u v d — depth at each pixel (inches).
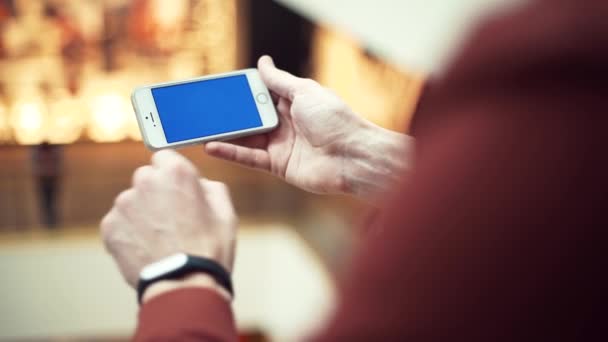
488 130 12.0
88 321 86.1
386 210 13.1
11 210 87.0
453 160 12.2
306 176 36.1
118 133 88.9
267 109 37.2
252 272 89.6
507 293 11.8
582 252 11.6
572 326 11.7
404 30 67.1
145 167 24.0
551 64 11.7
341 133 35.2
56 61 88.2
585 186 11.6
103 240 23.3
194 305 19.5
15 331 86.7
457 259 11.9
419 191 12.4
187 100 37.1
